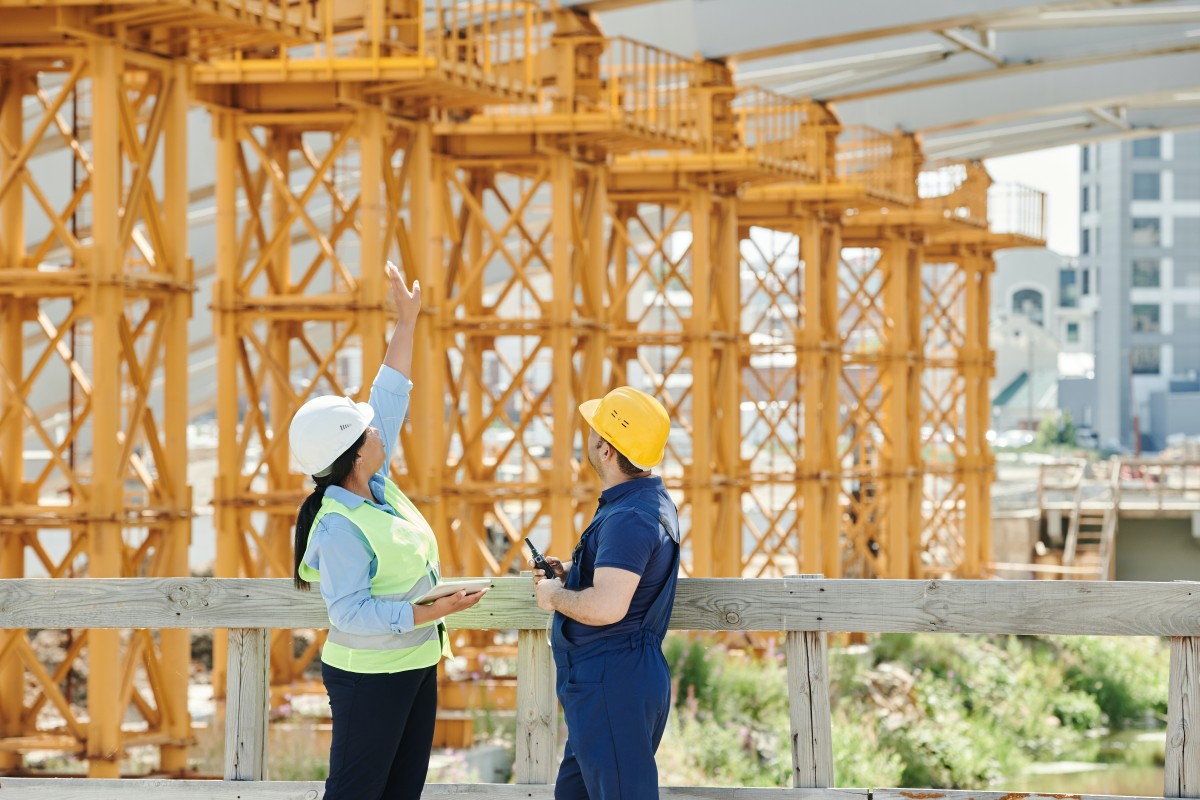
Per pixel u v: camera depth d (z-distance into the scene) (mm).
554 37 23547
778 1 27812
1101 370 114938
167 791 7090
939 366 44875
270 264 19500
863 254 42531
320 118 18656
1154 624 6625
